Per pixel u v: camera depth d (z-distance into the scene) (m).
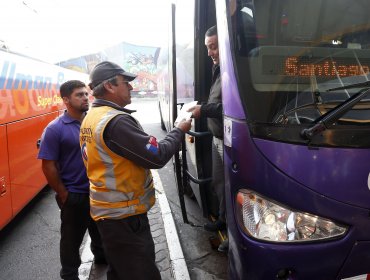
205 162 3.17
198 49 2.96
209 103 2.54
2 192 3.43
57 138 2.66
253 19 2.06
